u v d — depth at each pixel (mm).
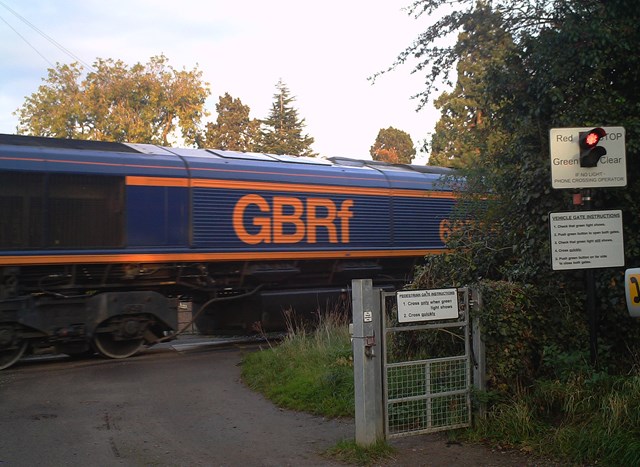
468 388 5926
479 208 9367
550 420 5734
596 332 6219
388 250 13773
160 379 8969
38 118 37531
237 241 11820
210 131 51688
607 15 6996
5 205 9758
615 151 6094
